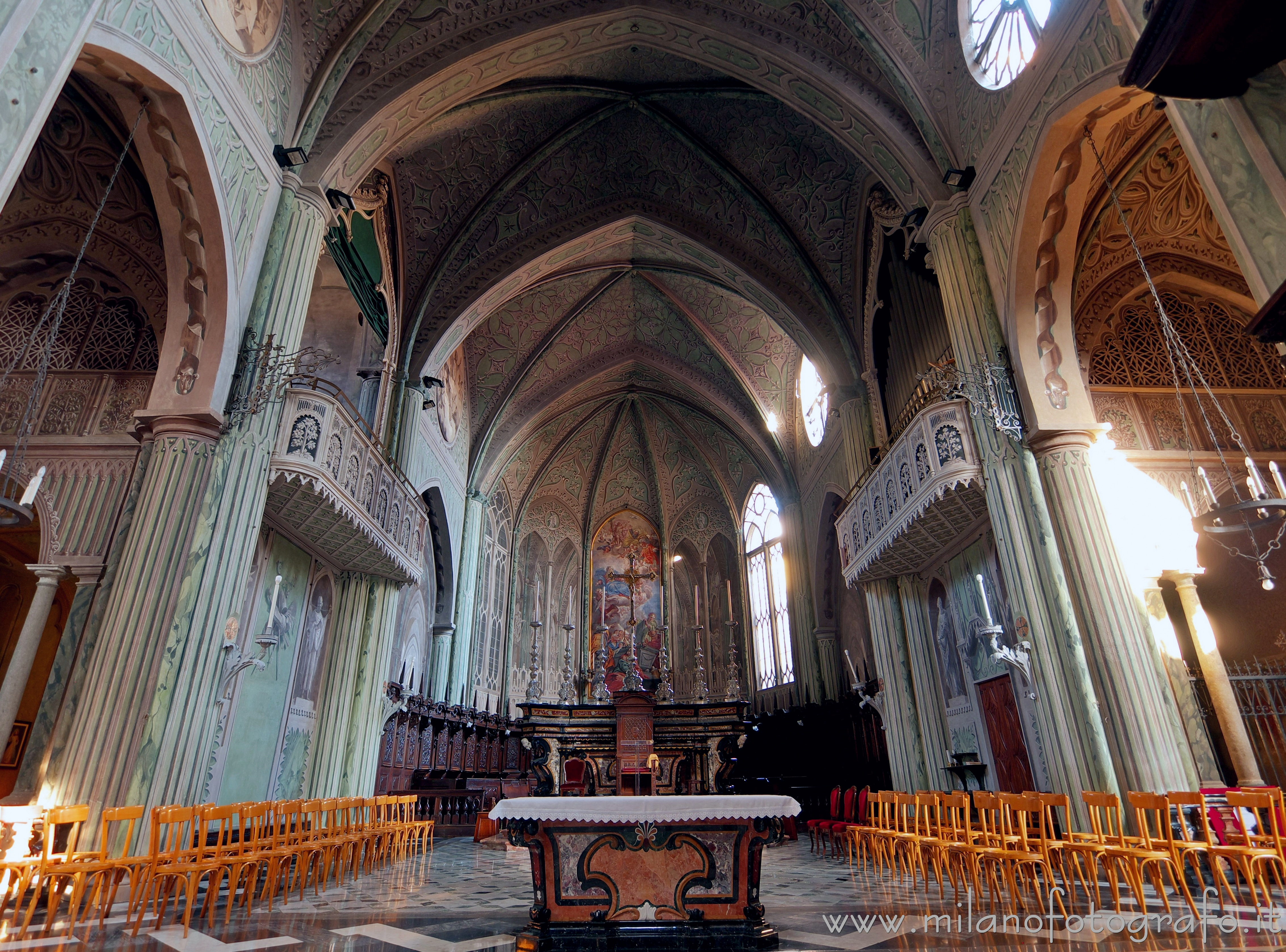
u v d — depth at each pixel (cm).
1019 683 1054
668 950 502
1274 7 409
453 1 1132
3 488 986
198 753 765
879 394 1529
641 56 1433
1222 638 1029
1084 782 774
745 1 1175
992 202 978
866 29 1091
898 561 1351
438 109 1212
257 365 905
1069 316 931
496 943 523
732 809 536
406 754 1584
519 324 2055
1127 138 980
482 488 2155
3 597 1484
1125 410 1157
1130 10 565
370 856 1005
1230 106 482
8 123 487
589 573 2630
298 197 1020
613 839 552
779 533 2327
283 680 1174
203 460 840
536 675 2125
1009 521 892
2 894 658
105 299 1130
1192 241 1189
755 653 2372
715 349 2128
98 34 668
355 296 1377
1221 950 447
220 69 855
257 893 744
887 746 1375
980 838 730
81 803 700
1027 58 909
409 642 1714
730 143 1573
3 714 856
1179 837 743
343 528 1136
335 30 1084
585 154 1641
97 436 1031
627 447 2645
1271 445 1134
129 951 496
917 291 1391
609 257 1906
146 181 1069
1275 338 425
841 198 1531
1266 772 938
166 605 777
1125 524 1023
